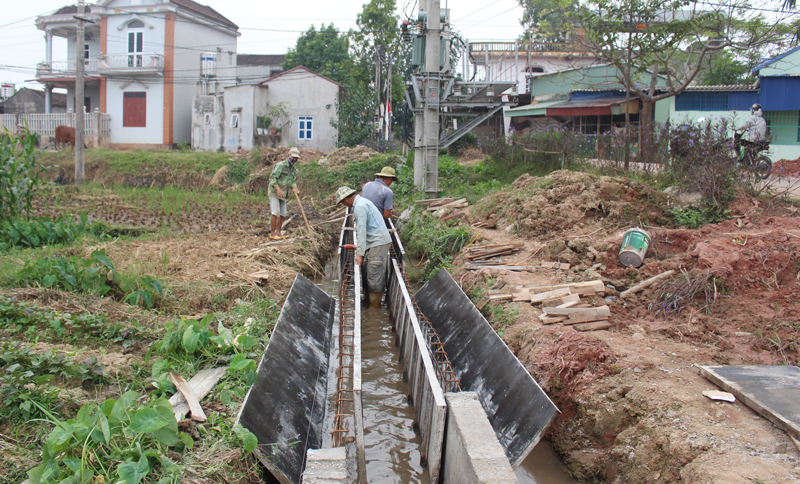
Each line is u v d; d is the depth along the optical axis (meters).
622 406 4.20
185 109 31.05
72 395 3.90
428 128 14.59
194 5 32.44
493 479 3.10
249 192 20.92
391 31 32.94
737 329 5.26
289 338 6.00
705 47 11.60
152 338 5.28
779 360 4.66
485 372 5.42
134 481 2.93
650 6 11.05
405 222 12.23
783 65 16.92
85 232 9.89
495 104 15.16
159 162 23.86
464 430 3.64
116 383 4.29
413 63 15.27
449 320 7.02
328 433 5.05
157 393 4.15
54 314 5.23
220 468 3.47
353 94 29.22
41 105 38.00
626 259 6.87
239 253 9.05
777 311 5.42
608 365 4.57
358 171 19.78
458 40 16.36
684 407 3.87
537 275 7.14
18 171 9.42
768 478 3.10
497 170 17.44
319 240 11.52
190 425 3.79
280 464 3.91
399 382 6.17
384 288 9.07
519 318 5.95
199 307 6.68
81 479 2.94
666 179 9.87
